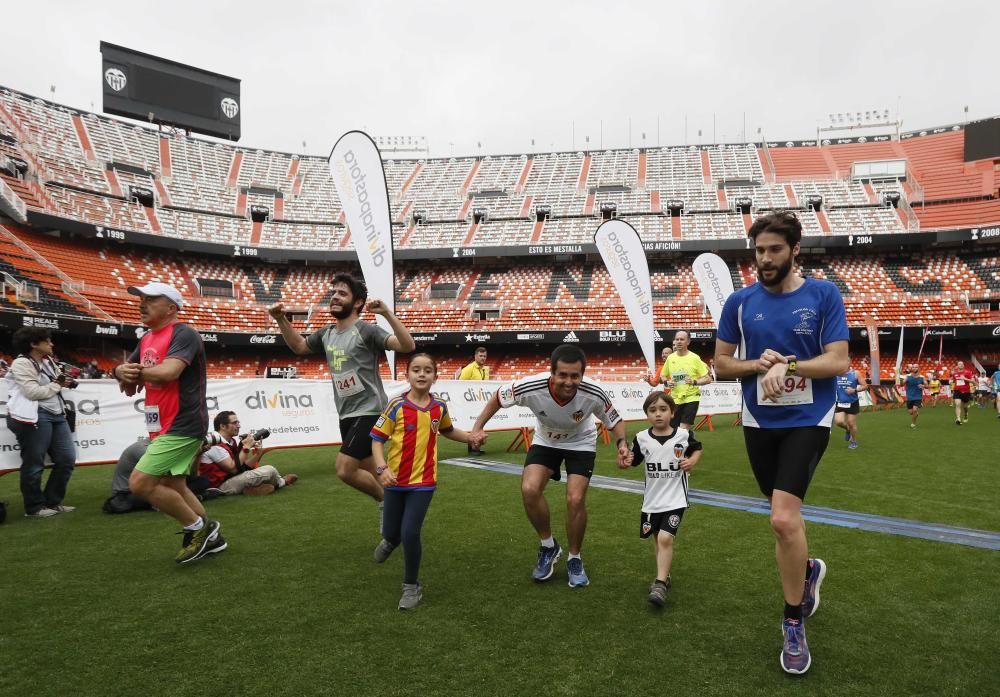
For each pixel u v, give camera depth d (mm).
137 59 36219
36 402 5469
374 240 8555
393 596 3424
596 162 45188
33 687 2395
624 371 30781
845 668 2561
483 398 11633
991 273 31531
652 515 3633
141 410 7785
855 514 5496
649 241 33250
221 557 4184
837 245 31766
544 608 3246
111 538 4715
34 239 27906
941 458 9242
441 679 2463
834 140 44812
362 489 4672
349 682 2438
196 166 38844
